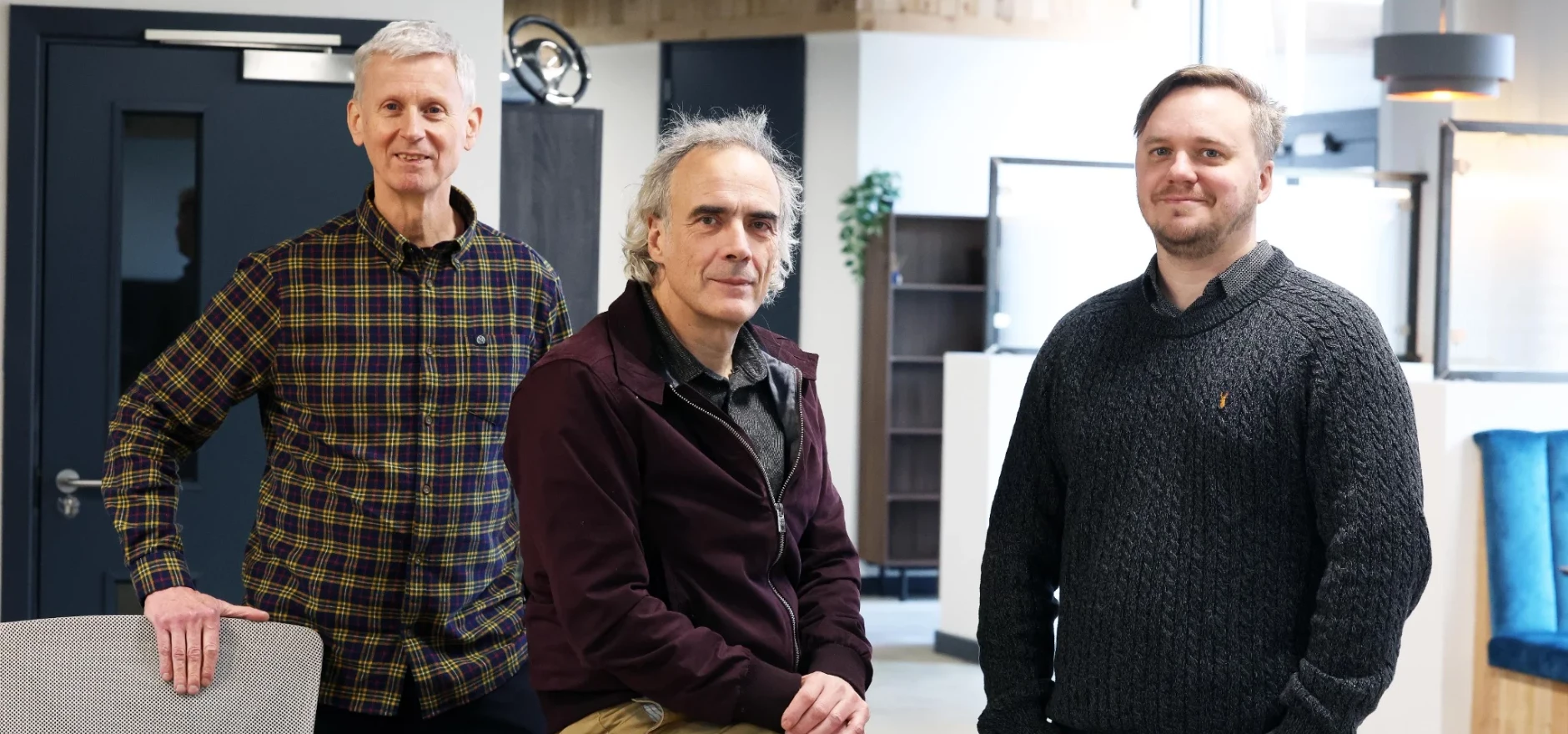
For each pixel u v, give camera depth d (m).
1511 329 4.83
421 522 2.28
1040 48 8.84
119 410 2.27
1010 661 2.18
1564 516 4.17
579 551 1.79
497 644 2.37
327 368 2.29
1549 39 6.77
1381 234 6.52
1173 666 1.95
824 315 8.75
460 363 2.34
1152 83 8.91
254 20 3.83
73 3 3.77
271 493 2.32
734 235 1.84
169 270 3.87
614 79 9.10
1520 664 4.07
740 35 8.80
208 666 1.89
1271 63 7.79
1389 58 6.00
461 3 3.88
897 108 8.71
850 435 8.74
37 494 3.85
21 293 3.79
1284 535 1.96
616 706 1.84
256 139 3.86
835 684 1.82
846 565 2.06
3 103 3.76
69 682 1.85
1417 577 1.89
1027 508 2.21
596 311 4.28
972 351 8.89
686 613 1.87
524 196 4.22
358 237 2.34
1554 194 4.84
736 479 1.90
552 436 1.82
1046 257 6.48
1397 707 4.35
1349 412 1.90
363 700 2.26
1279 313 1.98
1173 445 1.98
